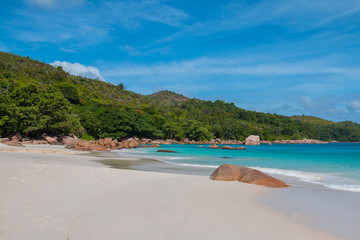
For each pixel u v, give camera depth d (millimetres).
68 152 29859
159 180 12047
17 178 10391
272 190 10531
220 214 7094
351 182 13516
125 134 73125
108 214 6738
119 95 156375
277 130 167750
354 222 6766
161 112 137125
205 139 111500
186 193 9461
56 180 10570
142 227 5867
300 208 7973
